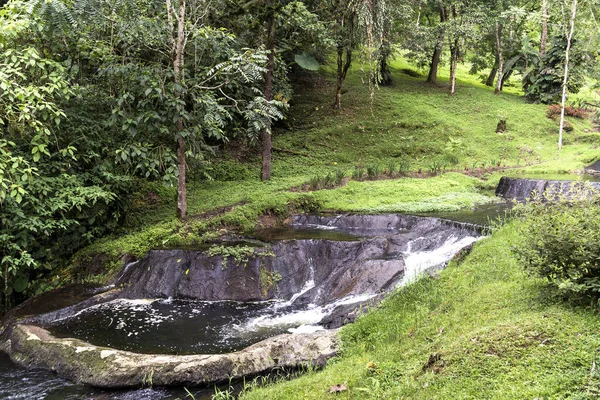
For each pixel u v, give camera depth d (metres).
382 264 6.85
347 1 12.56
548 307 3.93
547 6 18.41
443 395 3.12
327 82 21.16
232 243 8.02
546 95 19.69
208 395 4.42
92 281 7.56
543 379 2.97
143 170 7.87
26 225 6.64
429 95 20.27
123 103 8.12
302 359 4.85
